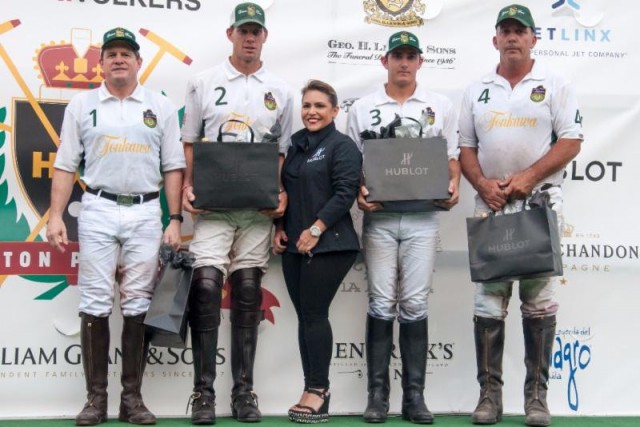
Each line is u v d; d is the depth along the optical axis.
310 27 4.96
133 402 4.38
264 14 4.69
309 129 4.48
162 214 4.82
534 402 4.49
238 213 4.53
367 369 4.70
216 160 4.36
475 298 4.62
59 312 4.71
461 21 5.04
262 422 4.44
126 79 4.38
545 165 4.48
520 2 5.06
